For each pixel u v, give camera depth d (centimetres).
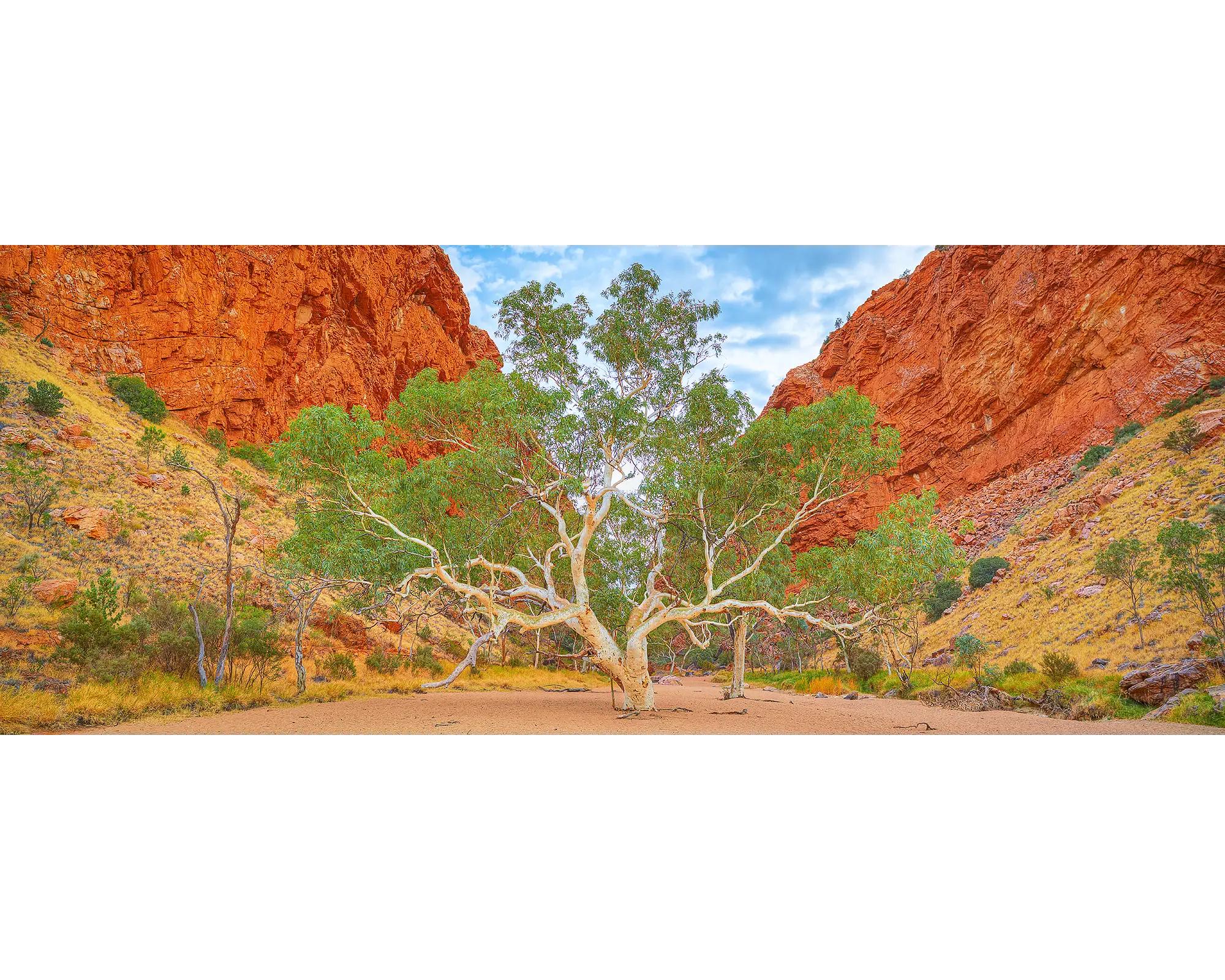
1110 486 4466
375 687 2388
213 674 1858
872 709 2162
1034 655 3250
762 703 2458
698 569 2533
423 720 1609
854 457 2017
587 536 1905
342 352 6662
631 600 2434
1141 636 2636
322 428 1875
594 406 1798
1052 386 6556
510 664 4072
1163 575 2992
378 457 2039
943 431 7938
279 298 6038
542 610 2211
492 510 2200
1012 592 4369
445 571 1767
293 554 2231
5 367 3591
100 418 3838
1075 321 6253
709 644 2441
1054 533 4738
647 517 2077
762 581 2384
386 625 3381
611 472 1880
